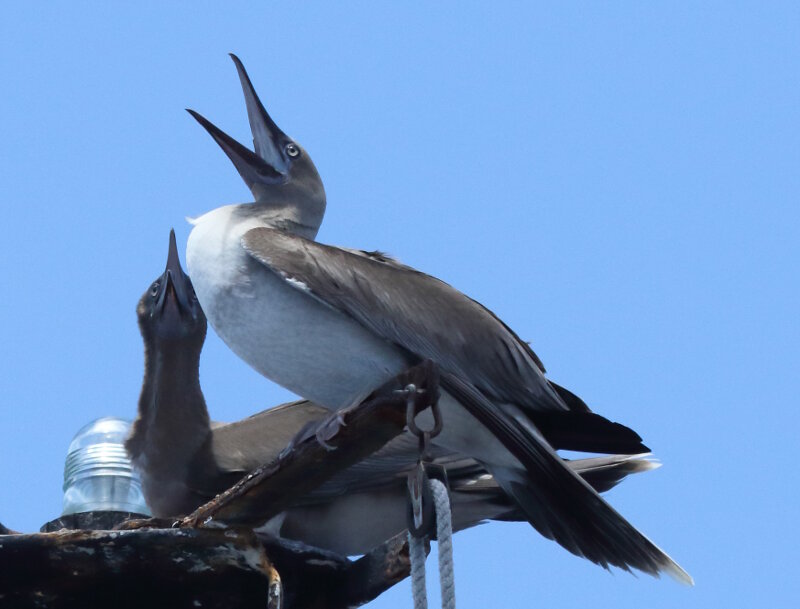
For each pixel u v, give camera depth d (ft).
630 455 47.60
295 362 40.83
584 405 43.47
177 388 48.11
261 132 48.52
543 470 40.75
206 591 36.60
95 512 47.06
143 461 47.88
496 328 42.04
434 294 41.68
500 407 41.50
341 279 40.42
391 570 39.42
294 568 40.16
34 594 36.09
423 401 31.14
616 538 40.50
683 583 39.55
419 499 30.12
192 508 47.70
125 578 36.09
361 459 33.65
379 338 40.47
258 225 43.65
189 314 48.91
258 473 34.09
